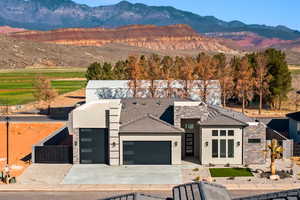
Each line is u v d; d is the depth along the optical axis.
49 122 67.44
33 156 43.62
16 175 39.53
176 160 42.69
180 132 42.25
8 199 33.28
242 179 37.59
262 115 73.81
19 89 121.94
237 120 42.06
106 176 39.12
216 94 70.81
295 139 51.53
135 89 71.19
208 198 24.03
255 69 84.56
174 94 71.56
